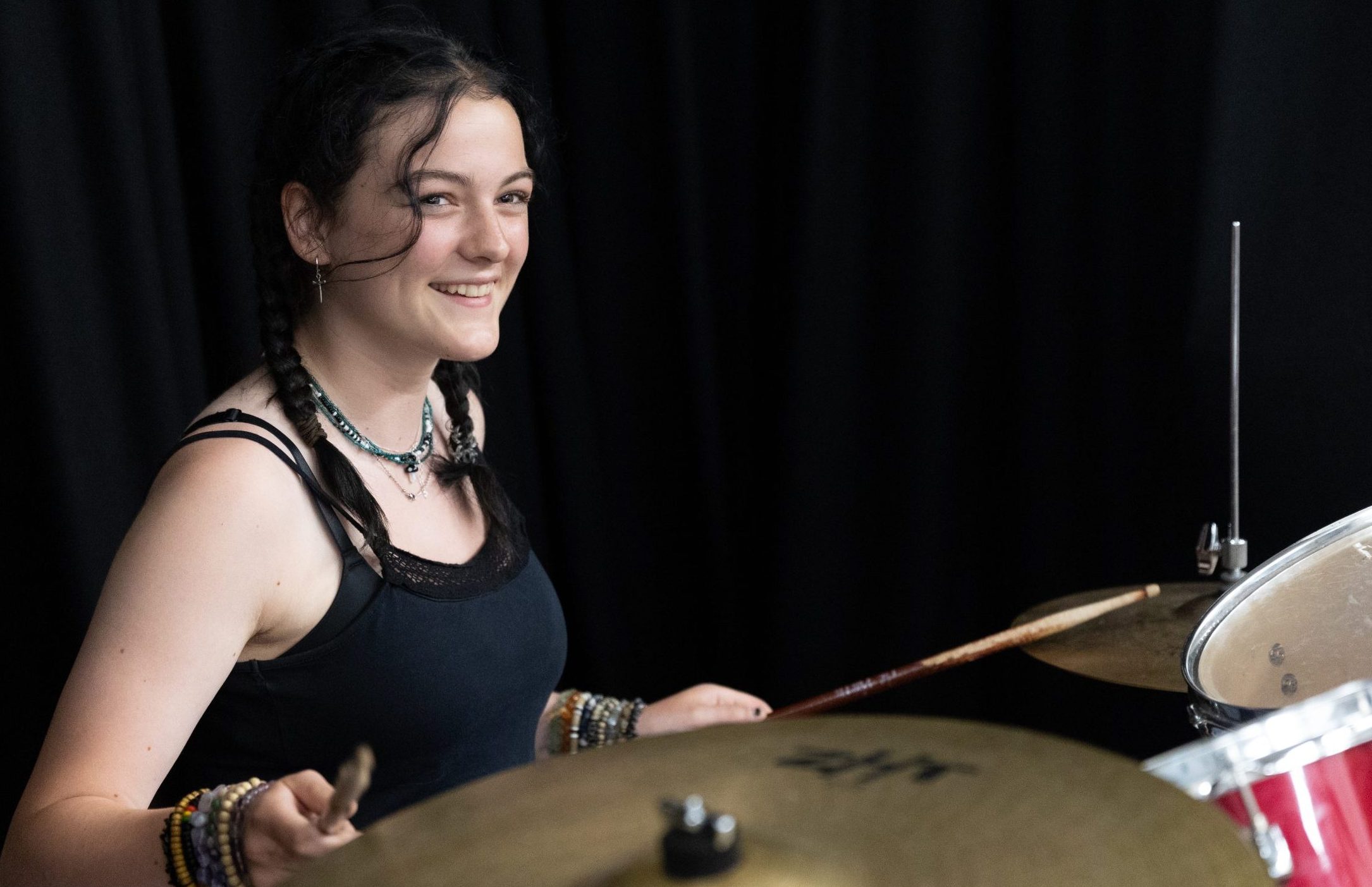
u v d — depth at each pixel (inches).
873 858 20.3
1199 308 71.5
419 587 41.5
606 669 81.7
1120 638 52.7
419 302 42.0
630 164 79.4
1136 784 22.0
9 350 59.6
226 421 39.8
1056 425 80.0
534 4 73.5
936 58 76.6
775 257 82.7
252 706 40.3
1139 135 75.5
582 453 79.0
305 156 41.2
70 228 58.6
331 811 24.0
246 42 64.6
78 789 33.7
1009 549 83.3
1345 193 68.6
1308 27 67.8
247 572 37.7
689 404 81.6
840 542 82.4
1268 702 40.6
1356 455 69.8
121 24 59.3
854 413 81.7
